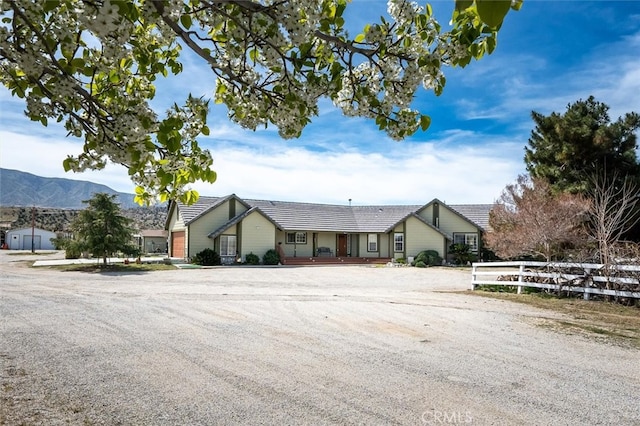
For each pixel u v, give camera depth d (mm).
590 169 21625
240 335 8141
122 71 3566
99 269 25500
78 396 5012
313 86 3230
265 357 6676
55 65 2678
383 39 3172
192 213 33094
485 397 5129
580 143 21797
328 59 3479
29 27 2518
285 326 9016
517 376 5914
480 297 13930
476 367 6301
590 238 15922
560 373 6070
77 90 2787
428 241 35188
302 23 2840
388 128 3500
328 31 3127
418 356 6832
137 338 7809
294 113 3459
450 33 3168
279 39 2879
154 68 3629
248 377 5738
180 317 9930
